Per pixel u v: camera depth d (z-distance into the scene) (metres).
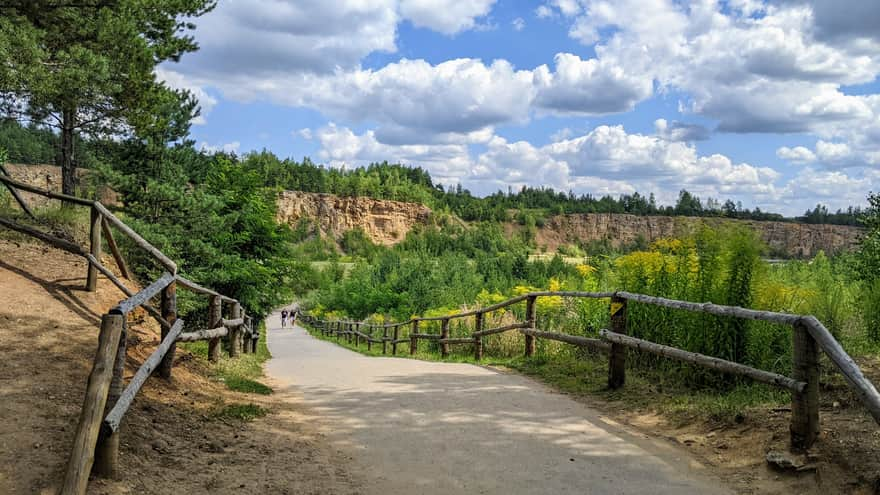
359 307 50.56
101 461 4.10
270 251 23.22
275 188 23.83
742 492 4.38
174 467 4.63
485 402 7.34
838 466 4.38
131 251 15.84
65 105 13.12
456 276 53.34
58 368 6.23
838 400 5.61
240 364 10.87
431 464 5.07
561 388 8.16
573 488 4.50
